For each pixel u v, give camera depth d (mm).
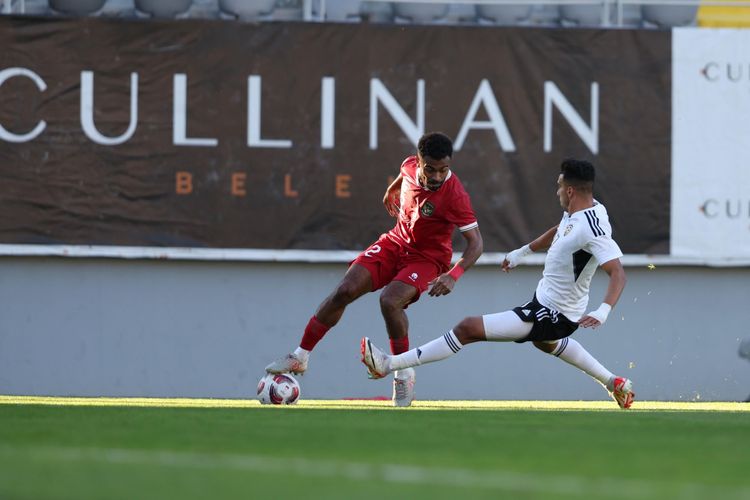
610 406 30031
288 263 35719
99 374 35500
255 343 35781
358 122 35344
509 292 36031
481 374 36219
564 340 26875
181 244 35031
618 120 35781
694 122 35938
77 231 34844
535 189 35531
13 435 15211
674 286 36500
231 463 11953
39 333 35406
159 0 36062
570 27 35656
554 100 35656
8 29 34688
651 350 36438
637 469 11828
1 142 34656
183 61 35062
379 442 14609
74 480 10523
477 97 35500
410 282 26578
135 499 9359
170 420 18375
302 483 10375
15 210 34688
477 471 11430
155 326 35625
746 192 36000
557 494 9688
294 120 35219
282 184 35188
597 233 24453
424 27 35406
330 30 35281
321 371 35812
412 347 35844
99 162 34906
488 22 37688
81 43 34906
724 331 36594
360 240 35312
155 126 35000
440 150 25328
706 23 37344
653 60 35875
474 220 26266
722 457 13289
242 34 35156
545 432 16594
